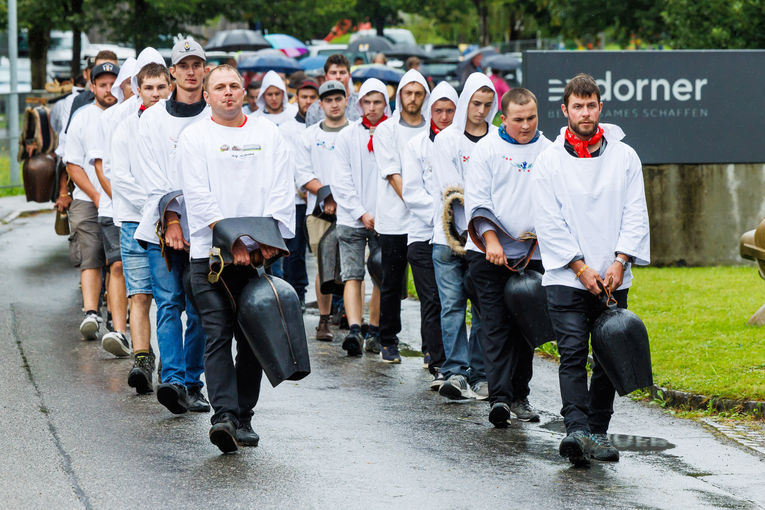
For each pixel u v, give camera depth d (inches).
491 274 488.1
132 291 539.8
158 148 496.1
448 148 540.4
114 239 623.2
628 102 959.6
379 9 2896.2
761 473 418.3
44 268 943.0
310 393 547.2
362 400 534.3
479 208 483.2
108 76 639.1
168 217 473.4
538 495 384.5
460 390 529.3
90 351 636.7
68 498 371.6
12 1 1584.6
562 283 430.6
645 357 420.8
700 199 981.2
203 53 495.8
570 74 944.3
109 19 2167.8
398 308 625.3
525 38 3464.6
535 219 434.6
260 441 451.2
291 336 422.0
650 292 820.6
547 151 433.1
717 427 488.4
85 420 480.1
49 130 934.4
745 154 973.2
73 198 674.2
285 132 810.2
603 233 427.8
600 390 438.0
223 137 434.9
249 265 423.8
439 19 3193.9
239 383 443.5
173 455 427.2
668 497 385.4
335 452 436.5
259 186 435.5
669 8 1334.9
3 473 399.2
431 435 468.4
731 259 987.9
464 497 380.5
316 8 2346.2
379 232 617.0
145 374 525.0
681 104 964.6
